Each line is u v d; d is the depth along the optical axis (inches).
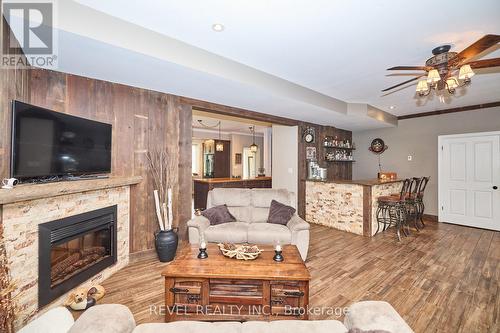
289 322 49.7
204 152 378.9
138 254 129.1
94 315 46.4
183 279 76.7
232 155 380.8
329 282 105.5
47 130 82.0
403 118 243.0
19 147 71.5
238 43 98.3
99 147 107.2
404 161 242.5
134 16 80.2
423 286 101.7
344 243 158.4
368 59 113.0
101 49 82.7
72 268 94.1
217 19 81.8
